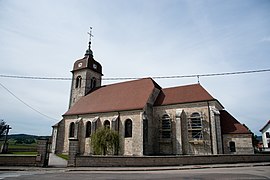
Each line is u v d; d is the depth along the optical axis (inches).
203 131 1066.7
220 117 1120.2
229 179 427.8
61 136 1392.7
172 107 1179.9
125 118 1176.2
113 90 1438.2
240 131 1010.1
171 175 506.0
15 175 518.6
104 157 710.5
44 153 712.4
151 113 1213.7
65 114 1423.5
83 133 1304.1
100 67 1701.5
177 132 1098.7
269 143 1935.3
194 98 1141.1
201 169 666.2
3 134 1994.3
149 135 1157.7
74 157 698.8
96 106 1349.7
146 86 1314.0
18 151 1526.8
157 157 745.6
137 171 621.0
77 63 1658.5
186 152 1083.3
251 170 609.9
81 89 1566.2
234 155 846.5
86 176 495.5
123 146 1134.4
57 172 588.4
